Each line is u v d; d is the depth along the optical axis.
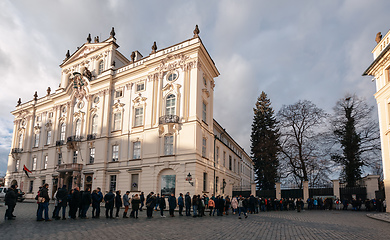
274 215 22.41
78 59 45.47
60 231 10.94
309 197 34.22
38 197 14.16
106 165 36.09
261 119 52.28
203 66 34.25
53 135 45.19
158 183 30.91
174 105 32.34
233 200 22.70
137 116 35.31
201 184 30.44
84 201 15.73
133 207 17.08
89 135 38.62
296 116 39.66
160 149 31.58
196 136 30.08
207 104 35.47
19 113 54.16
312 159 37.88
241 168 59.12
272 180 45.38
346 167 36.50
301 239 10.38
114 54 41.50
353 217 20.70
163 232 11.48
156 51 35.59
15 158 51.78
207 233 11.49
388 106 23.44
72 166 37.66
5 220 13.95
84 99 41.78
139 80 36.34
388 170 23.28
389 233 12.05
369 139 36.09
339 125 38.34
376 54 25.64
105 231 11.27
